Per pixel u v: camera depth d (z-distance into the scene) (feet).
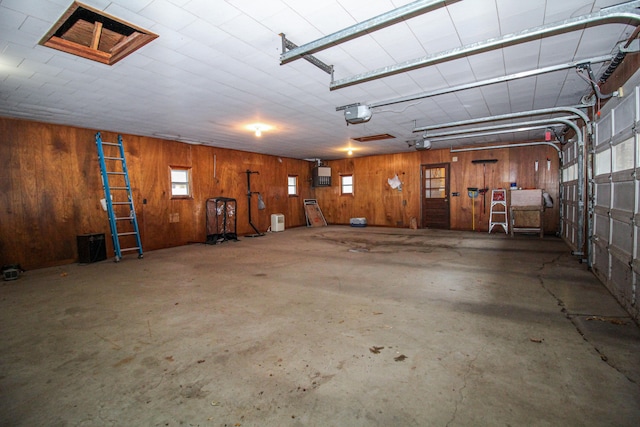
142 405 5.43
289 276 13.61
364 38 8.91
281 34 8.56
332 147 27.76
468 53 8.50
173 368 6.55
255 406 5.34
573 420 4.87
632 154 8.77
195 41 8.86
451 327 8.22
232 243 23.48
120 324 8.83
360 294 11.02
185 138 22.35
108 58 9.91
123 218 18.80
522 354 6.82
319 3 7.20
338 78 11.76
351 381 5.98
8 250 15.48
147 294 11.48
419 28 8.41
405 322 8.59
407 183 31.27
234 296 11.04
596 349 6.97
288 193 33.81
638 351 6.84
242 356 6.97
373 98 14.29
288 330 8.21
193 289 11.98
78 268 16.08
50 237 16.81
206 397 5.60
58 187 17.17
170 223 22.41
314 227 33.94
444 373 6.18
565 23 7.15
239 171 28.14
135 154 20.70
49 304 10.61
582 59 10.45
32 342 7.85
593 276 12.62
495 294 10.75
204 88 12.64
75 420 5.11
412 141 25.16
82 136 18.19
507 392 5.57
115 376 6.32
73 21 7.95
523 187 25.72
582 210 15.96
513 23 8.25
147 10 7.33
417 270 14.24
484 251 18.29
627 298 9.05
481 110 16.75
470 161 27.89
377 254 18.20
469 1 7.27
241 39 8.79
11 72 10.56
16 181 15.78
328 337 7.78
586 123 13.56
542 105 16.02
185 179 23.94
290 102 14.70
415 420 4.94
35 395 5.78
